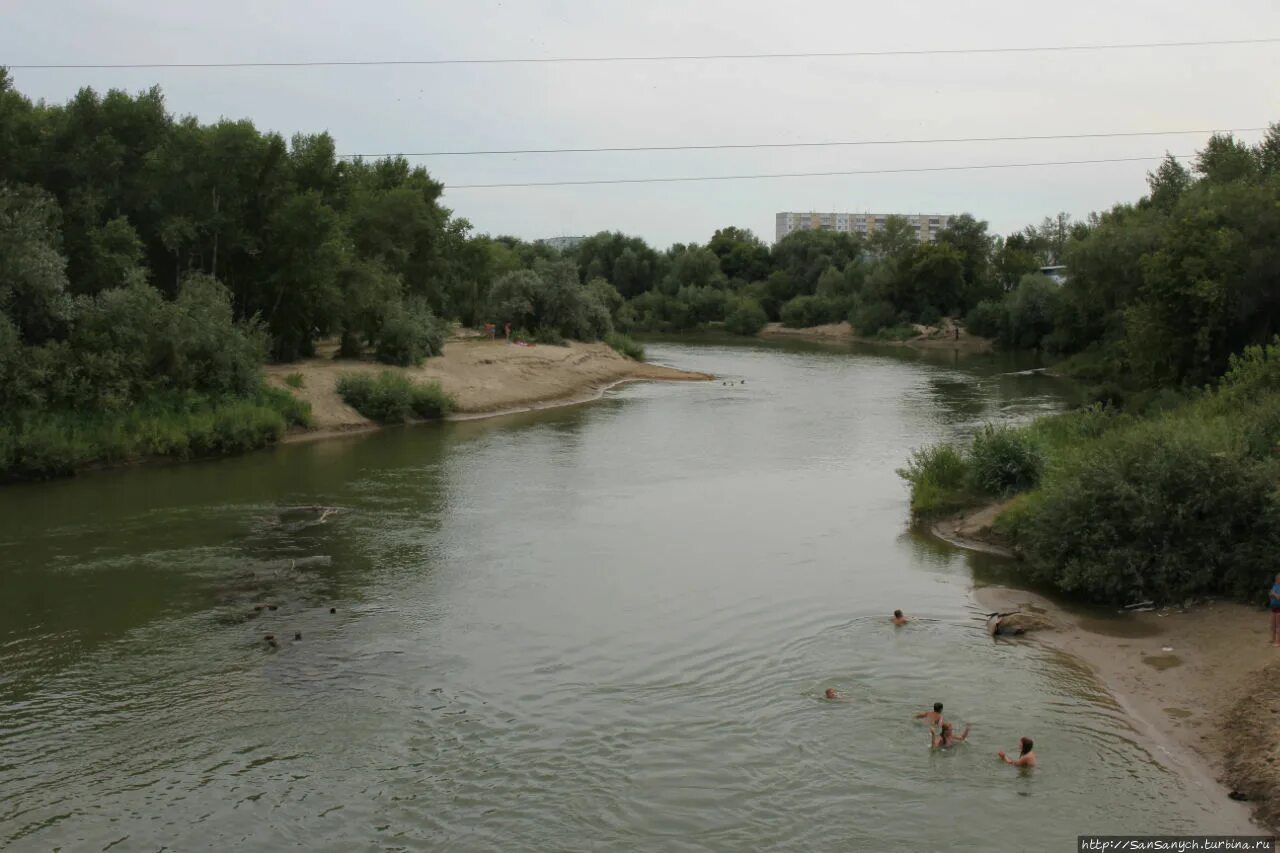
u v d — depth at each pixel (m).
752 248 159.62
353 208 65.44
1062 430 34.62
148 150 47.31
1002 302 111.19
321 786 13.97
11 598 21.77
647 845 12.48
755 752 14.84
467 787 13.91
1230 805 13.25
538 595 22.42
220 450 40.62
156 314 40.47
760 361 90.69
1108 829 12.70
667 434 46.94
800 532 28.27
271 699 16.81
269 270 51.81
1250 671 17.05
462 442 44.47
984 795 13.54
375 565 24.64
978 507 29.70
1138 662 18.22
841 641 19.39
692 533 28.11
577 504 31.75
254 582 23.09
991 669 17.94
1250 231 43.09
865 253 152.12
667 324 141.12
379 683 17.48
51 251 37.06
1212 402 30.73
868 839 12.55
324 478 35.59
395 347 56.78
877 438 45.34
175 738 15.41
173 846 12.55
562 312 83.38
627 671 18.02
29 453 34.34
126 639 19.44
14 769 14.46
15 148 42.25
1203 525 21.56
